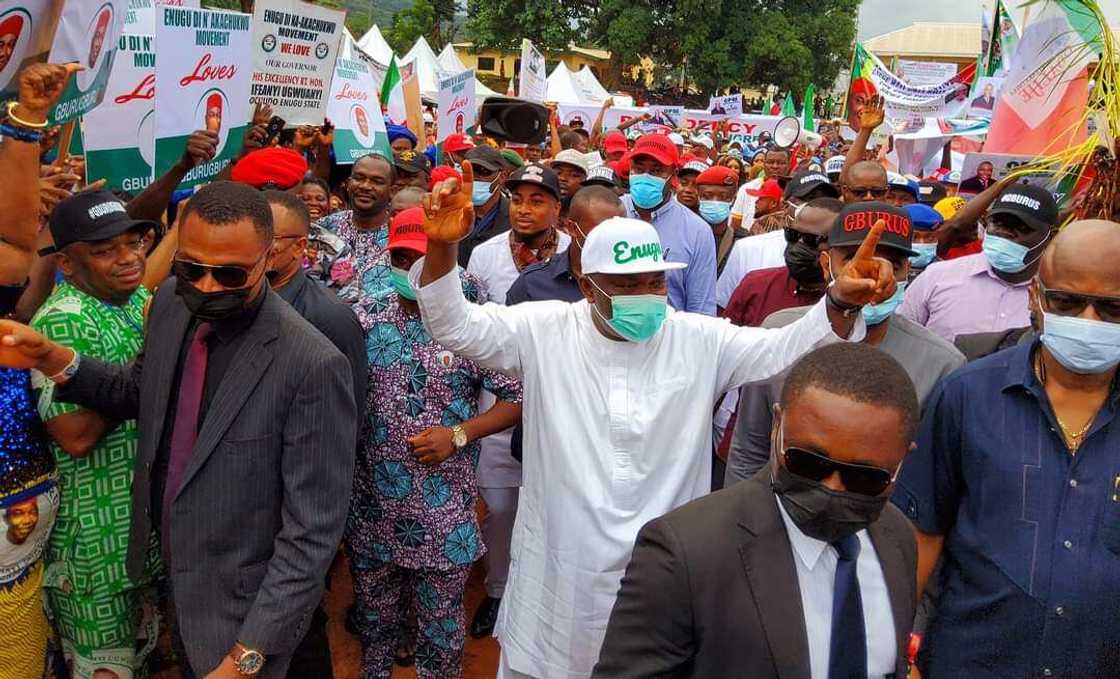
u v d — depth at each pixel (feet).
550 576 8.60
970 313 13.30
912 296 14.28
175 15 14.29
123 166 14.14
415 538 11.12
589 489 8.37
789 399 5.49
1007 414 7.46
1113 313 6.83
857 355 5.44
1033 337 7.72
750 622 5.46
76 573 9.48
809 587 5.62
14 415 8.63
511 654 8.90
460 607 11.78
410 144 29.53
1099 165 11.17
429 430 10.78
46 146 10.90
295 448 8.07
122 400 8.93
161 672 13.12
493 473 13.93
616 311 8.08
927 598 8.55
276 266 10.37
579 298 13.35
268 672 8.14
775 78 157.89
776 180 26.66
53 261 11.30
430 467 11.05
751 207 29.68
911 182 22.07
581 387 8.53
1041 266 7.34
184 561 8.16
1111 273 6.79
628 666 5.69
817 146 48.55
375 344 11.15
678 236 17.06
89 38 10.44
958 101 41.86
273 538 8.36
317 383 8.08
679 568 5.53
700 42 151.74
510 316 8.80
